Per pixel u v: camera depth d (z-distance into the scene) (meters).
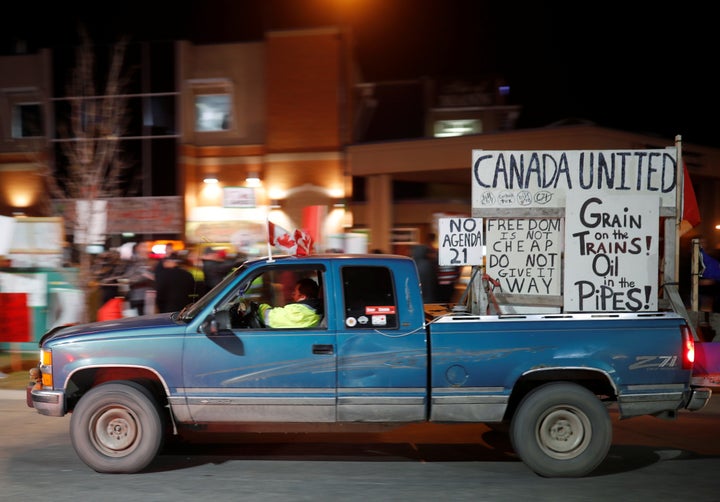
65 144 22.12
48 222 11.14
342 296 5.66
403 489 5.32
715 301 10.73
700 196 21.64
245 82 22.44
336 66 21.47
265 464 6.02
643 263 6.11
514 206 6.42
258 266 5.75
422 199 23.55
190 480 5.54
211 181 22.48
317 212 14.63
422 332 5.60
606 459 6.20
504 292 6.57
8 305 10.60
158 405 5.73
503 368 5.57
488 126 25.00
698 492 5.26
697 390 5.68
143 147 22.28
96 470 5.67
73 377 5.87
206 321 5.67
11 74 22.88
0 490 5.26
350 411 5.62
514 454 6.38
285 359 5.58
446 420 5.64
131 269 12.44
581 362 5.56
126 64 22.31
